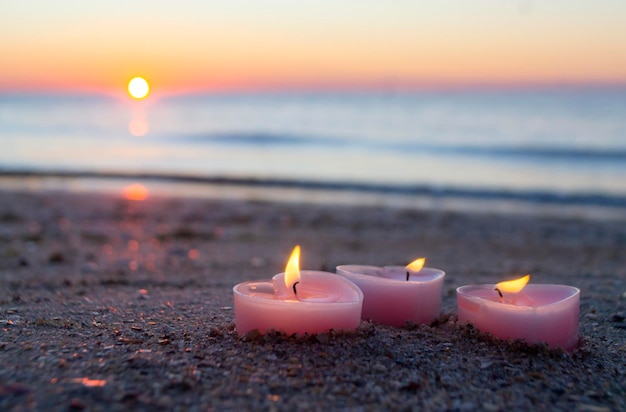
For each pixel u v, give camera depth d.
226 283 0.47
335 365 0.27
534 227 0.88
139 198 1.08
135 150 2.12
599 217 1.01
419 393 0.26
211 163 1.77
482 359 0.29
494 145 2.20
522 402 0.26
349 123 3.45
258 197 1.16
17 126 3.26
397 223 0.88
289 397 0.25
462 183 1.40
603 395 0.26
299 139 2.47
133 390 0.25
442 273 0.33
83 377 0.26
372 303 0.32
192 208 0.97
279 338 0.29
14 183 1.30
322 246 0.70
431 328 0.32
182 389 0.25
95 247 0.65
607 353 0.31
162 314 0.36
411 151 2.08
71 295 0.41
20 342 0.30
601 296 0.43
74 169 1.54
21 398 0.24
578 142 2.33
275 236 0.75
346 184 1.33
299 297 0.30
